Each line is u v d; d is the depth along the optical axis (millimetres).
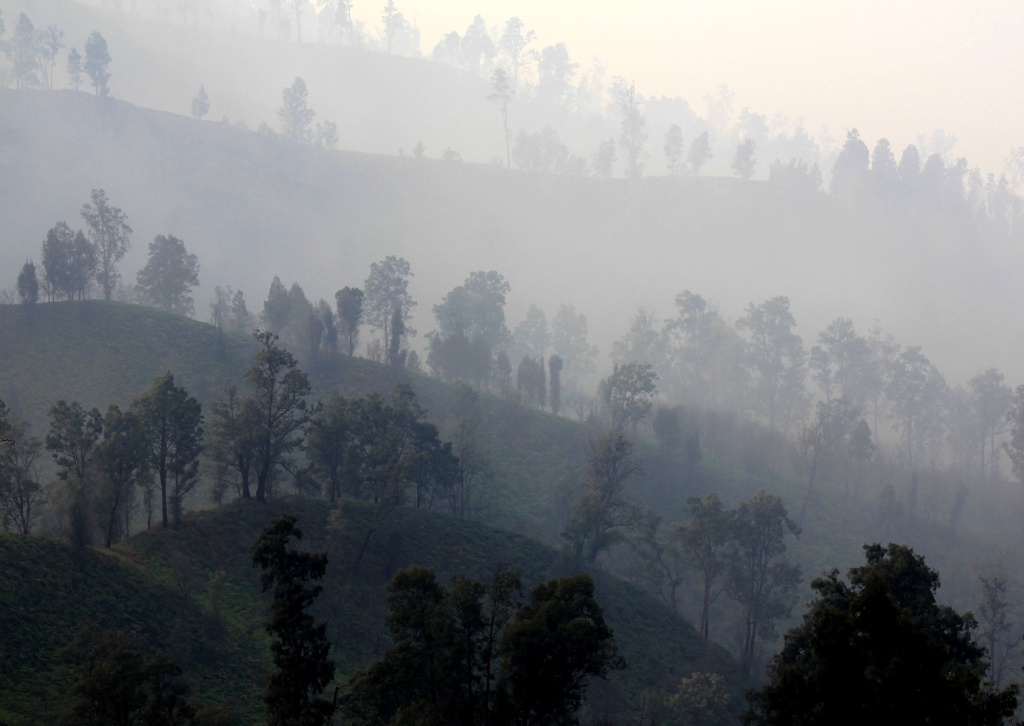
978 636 82875
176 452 73938
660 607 90312
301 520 79125
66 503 64812
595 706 64000
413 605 41125
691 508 92000
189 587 64688
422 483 94312
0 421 70688
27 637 49750
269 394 81438
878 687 29344
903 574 44656
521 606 41469
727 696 68812
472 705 38875
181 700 38312
